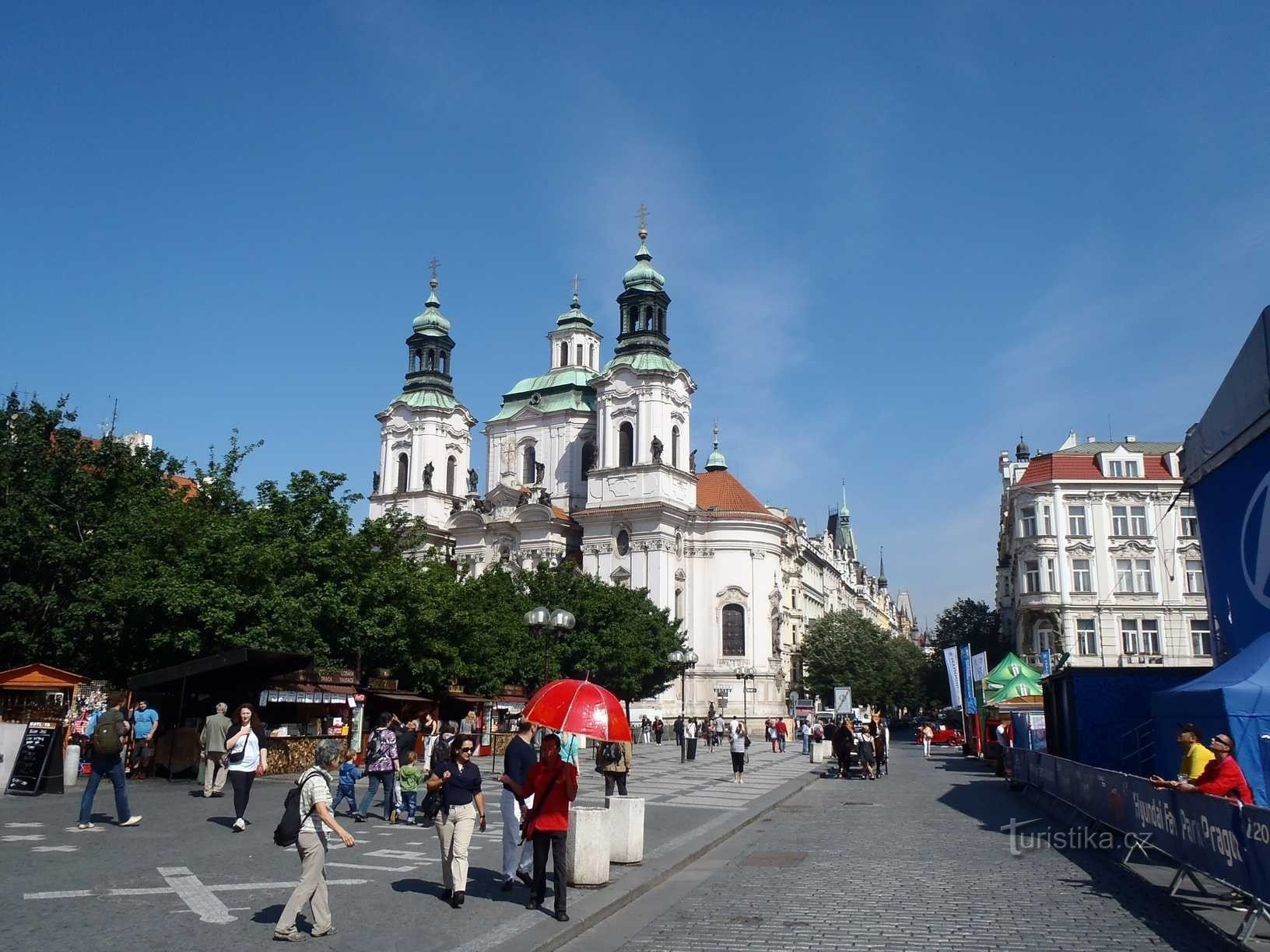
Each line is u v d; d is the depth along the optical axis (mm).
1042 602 73875
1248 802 14688
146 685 31266
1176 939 12766
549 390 107438
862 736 48062
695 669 95000
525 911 14039
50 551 39531
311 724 41281
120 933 12242
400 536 54500
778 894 16062
